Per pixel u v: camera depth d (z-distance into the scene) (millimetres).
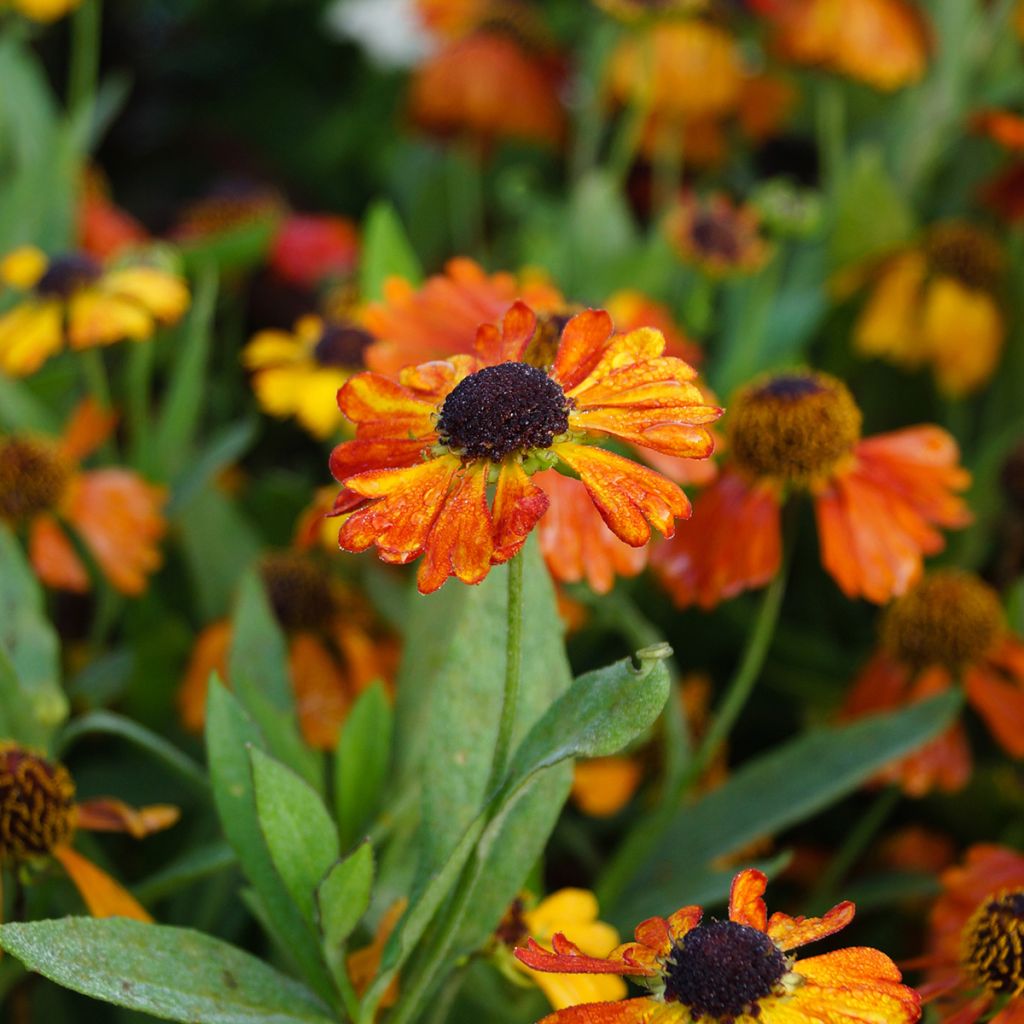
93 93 1430
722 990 534
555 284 953
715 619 812
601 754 540
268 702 641
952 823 750
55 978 536
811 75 1057
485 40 1146
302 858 572
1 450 735
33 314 765
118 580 734
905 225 893
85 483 749
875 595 656
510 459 541
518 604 544
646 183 1188
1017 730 713
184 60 1472
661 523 527
